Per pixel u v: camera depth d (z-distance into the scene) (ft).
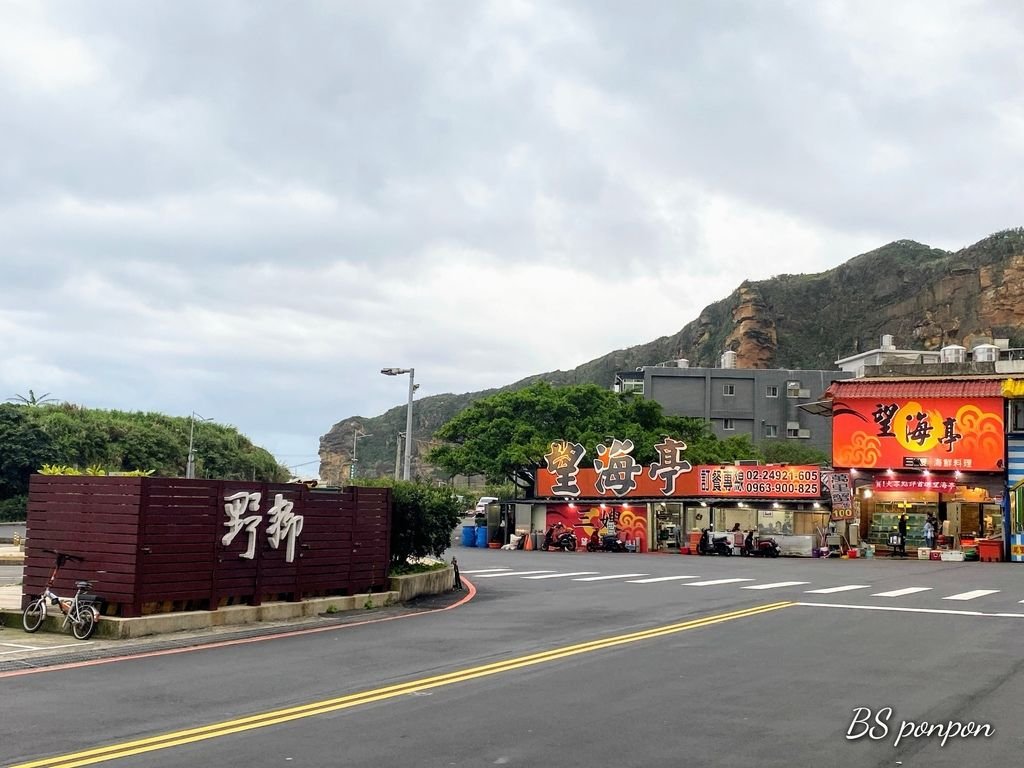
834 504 129.59
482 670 36.42
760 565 108.58
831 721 27.94
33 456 196.03
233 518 50.47
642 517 149.18
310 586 56.49
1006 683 33.99
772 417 342.44
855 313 530.27
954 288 466.70
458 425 212.43
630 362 644.69
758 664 37.96
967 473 128.36
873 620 53.31
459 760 23.52
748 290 533.96
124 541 45.78
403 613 57.88
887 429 132.57
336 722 27.58
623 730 26.71
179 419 276.21
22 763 23.00
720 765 23.26
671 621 52.65
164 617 46.26
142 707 29.68
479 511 205.87
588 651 41.34
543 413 208.85
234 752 24.17
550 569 100.37
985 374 135.44
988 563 115.03
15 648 41.52
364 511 61.77
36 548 47.80
